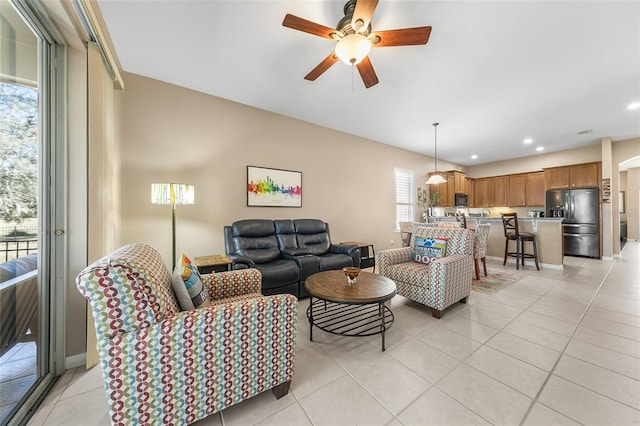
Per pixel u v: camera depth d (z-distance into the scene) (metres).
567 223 5.66
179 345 1.12
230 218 3.42
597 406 1.30
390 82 2.92
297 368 1.65
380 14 1.92
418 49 2.33
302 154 4.17
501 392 1.41
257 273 1.98
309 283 2.11
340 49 1.78
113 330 1.02
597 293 3.07
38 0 1.35
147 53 2.41
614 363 1.66
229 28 2.08
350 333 2.12
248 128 3.58
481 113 3.84
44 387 1.46
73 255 1.66
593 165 5.46
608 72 2.72
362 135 4.96
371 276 2.34
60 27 1.53
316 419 1.24
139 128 2.80
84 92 1.70
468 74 2.76
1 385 1.25
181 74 2.79
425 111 3.77
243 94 3.25
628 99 3.35
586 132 4.76
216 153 3.31
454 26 2.05
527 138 5.14
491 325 2.24
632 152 5.14
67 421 1.25
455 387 1.45
